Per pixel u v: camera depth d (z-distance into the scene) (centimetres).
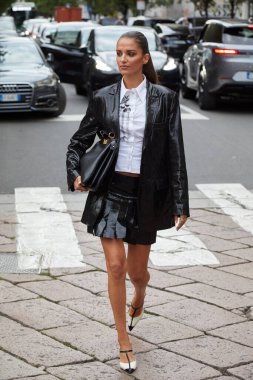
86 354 549
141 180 517
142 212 520
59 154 1338
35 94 1703
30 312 626
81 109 1923
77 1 7769
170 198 530
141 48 514
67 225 895
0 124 1669
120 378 514
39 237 846
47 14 8025
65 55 2228
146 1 5994
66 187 1092
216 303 652
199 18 4319
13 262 759
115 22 5344
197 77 1989
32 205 988
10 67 1761
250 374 521
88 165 512
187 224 912
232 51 1847
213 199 1041
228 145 1443
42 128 1612
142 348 561
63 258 771
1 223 904
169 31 3588
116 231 514
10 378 509
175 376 517
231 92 1867
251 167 1251
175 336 582
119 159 519
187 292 678
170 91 523
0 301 651
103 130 528
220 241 845
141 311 574
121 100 518
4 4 3309
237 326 604
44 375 515
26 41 1872
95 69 1953
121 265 516
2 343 564
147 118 514
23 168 1221
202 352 555
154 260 768
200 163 1275
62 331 588
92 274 724
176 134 520
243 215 961
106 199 522
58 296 665
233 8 4109
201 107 1945
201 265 757
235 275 729
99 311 630
